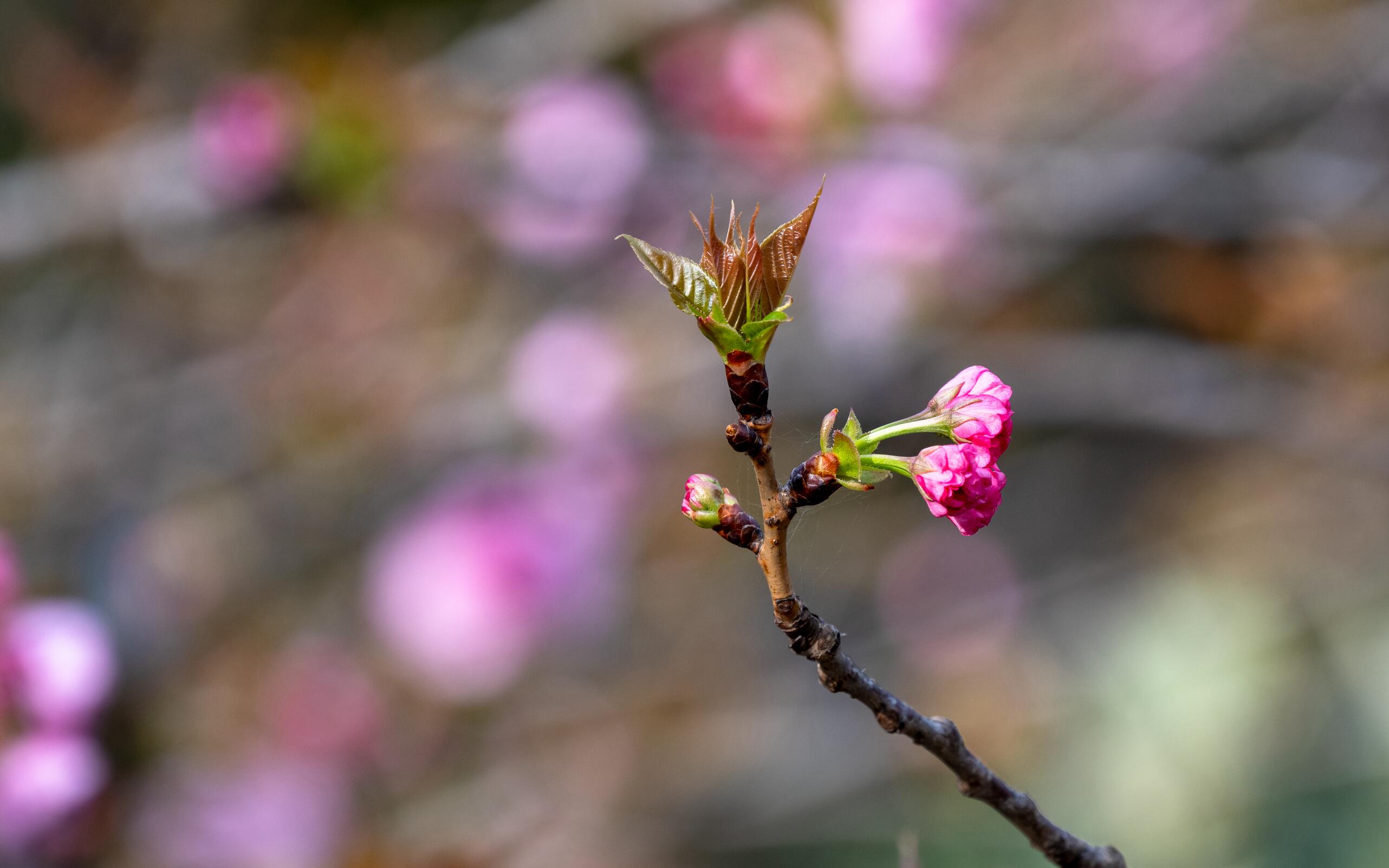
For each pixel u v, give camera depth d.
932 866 2.22
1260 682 2.26
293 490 2.55
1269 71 2.31
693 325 2.42
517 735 2.43
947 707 2.47
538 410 2.36
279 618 2.46
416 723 2.37
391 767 2.30
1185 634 2.36
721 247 1.07
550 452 2.35
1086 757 2.29
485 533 2.19
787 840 2.32
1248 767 2.18
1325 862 2.03
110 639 1.93
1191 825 2.15
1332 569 2.38
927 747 1.08
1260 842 2.10
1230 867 2.08
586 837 2.37
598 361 2.37
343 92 2.19
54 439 2.52
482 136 2.27
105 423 2.54
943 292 2.24
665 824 2.40
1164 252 2.42
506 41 2.37
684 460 2.55
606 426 2.34
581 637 2.34
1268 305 2.39
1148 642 2.38
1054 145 2.31
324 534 2.52
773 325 1.06
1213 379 2.24
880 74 2.14
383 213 2.29
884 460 1.09
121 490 2.47
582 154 2.25
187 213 2.25
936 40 2.13
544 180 2.26
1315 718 2.21
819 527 2.71
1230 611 2.36
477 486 2.27
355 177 2.18
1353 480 2.49
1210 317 2.42
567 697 2.46
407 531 2.26
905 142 2.14
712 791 2.44
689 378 2.38
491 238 2.41
